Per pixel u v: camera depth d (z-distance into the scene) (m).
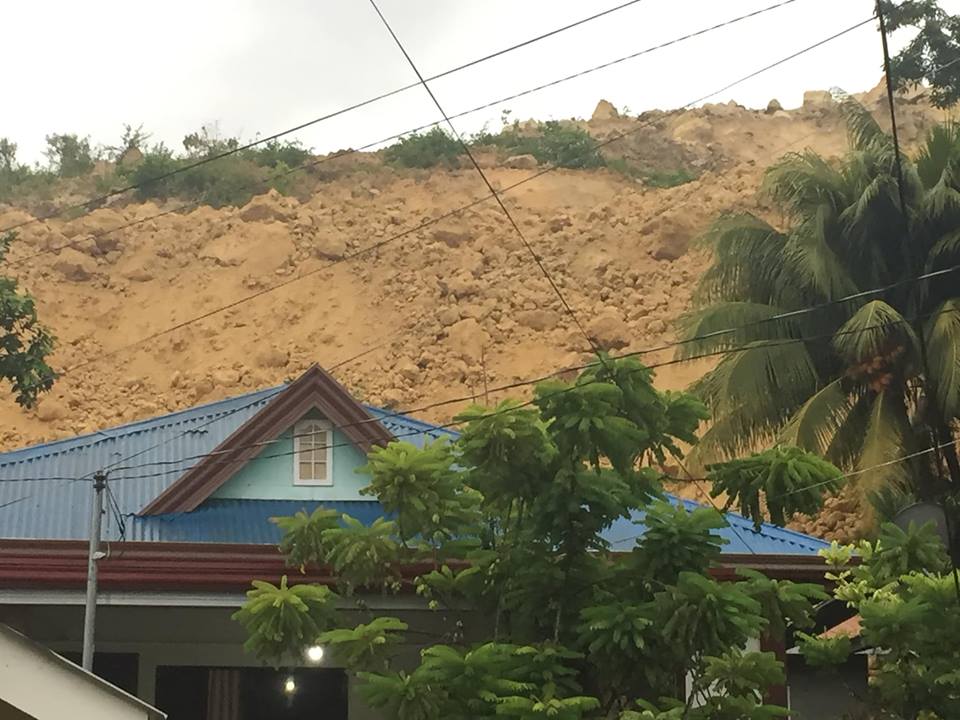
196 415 18.39
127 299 45.81
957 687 12.29
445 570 13.32
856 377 26.50
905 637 12.45
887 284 28.11
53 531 14.99
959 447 28.00
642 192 50.97
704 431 31.16
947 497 26.00
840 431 26.91
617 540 15.52
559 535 12.44
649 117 58.69
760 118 59.22
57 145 54.59
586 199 50.19
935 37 32.16
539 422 12.20
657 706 12.31
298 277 46.25
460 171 51.88
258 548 13.91
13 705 7.00
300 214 48.88
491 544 13.38
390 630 13.40
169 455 17.06
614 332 42.41
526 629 12.70
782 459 13.41
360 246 47.62
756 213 46.34
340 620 13.08
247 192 51.00
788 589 12.76
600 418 11.79
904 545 13.33
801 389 27.28
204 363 43.06
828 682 17.28
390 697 11.59
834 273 27.80
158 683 14.84
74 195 51.47
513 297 44.19
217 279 46.31
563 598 12.48
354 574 13.09
